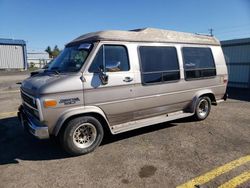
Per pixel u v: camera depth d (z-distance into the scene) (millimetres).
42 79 4469
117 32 4953
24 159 4445
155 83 5395
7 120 7078
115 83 4723
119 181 3617
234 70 15195
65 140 4348
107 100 4676
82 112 4375
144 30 5418
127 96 4953
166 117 5816
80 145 4520
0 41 32656
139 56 5133
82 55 4641
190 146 4910
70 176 3793
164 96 5629
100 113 4602
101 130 4711
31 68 37781
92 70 4508
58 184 3574
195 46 6363
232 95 11664
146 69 5227
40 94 4039
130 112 5109
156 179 3648
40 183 3613
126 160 4301
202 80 6457
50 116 4125
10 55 33844
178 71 5859
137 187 3451
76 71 4434
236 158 4312
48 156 4551
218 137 5426
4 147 5031
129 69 4965
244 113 7625
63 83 4176
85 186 3508
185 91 6082
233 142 5113
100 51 4621
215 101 6984
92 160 4336
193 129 6008
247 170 3865
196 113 6496
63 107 4211
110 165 4125
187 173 3807
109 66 4695
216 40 7098
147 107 5367
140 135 5590
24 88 4840
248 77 14359
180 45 5996
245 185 3438
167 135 5578
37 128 4152
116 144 5051
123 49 4934
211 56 6766
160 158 4367
